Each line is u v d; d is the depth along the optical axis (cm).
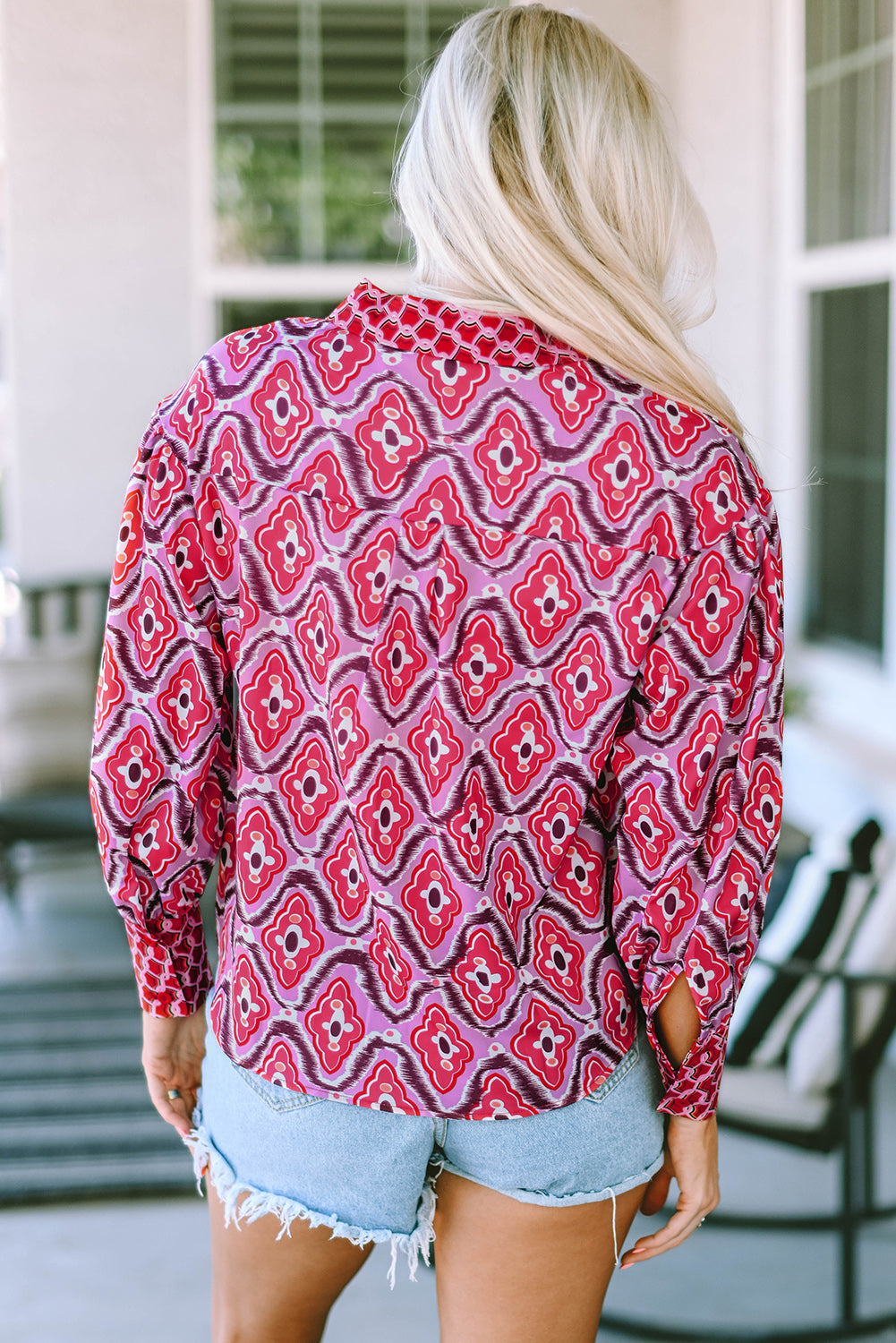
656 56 519
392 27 541
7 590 504
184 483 101
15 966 404
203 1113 111
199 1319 233
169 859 107
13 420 534
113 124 526
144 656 103
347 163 546
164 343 539
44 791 423
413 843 100
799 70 438
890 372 392
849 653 436
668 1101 109
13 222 525
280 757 102
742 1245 259
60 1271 249
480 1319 109
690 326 110
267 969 103
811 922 241
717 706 102
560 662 100
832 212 425
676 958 104
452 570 99
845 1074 223
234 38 535
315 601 100
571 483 99
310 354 100
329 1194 105
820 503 457
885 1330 222
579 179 99
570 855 104
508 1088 102
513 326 98
